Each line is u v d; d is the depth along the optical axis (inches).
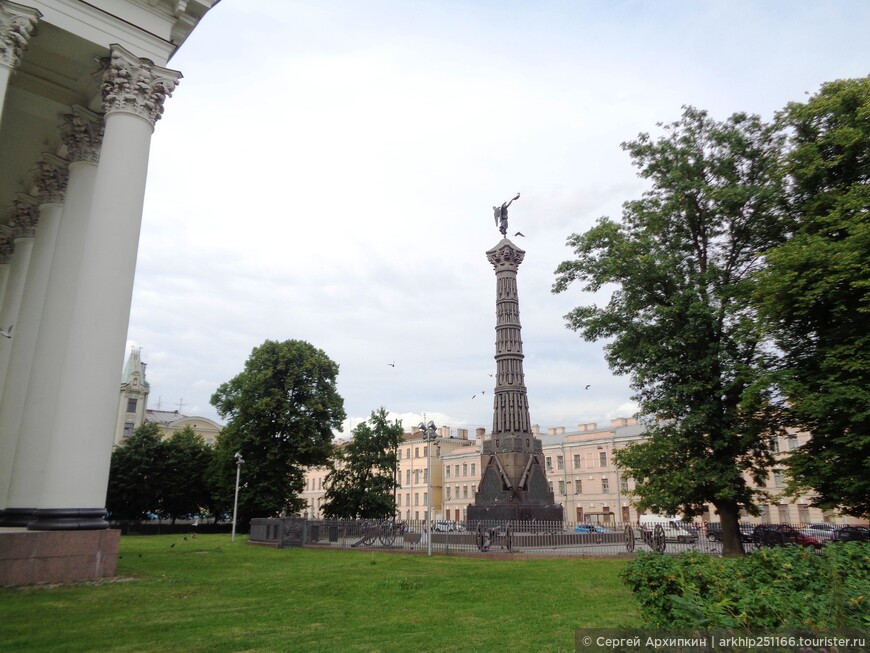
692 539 1052.5
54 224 684.7
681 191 865.5
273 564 688.4
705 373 822.5
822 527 1165.7
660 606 213.9
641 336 884.6
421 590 483.5
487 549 891.4
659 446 842.8
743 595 188.2
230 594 436.8
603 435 2476.6
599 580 553.3
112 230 506.6
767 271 735.7
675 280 848.9
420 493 3080.7
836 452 652.7
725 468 799.7
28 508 524.7
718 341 826.2
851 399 622.2
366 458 1787.6
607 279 892.6
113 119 542.0
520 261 1357.0
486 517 1194.0
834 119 755.4
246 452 1628.9
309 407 1680.6
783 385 682.8
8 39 486.6
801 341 735.7
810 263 660.7
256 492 1588.3
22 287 800.9
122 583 454.9
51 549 439.2
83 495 460.8
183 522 2444.6
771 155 847.1
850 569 207.3
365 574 594.2
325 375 1756.9
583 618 360.2
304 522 1067.9
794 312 693.3
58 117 655.8
